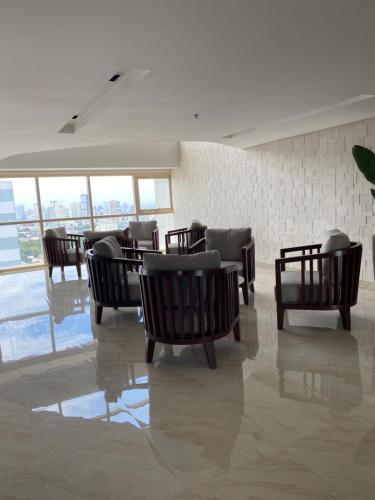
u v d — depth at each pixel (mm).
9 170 8133
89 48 2482
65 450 2129
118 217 9656
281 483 1801
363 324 3871
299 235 6367
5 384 2984
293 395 2586
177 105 3986
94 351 3568
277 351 3326
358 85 3586
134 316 4574
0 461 2059
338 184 5594
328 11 2164
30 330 4250
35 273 7809
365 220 5297
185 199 9672
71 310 4953
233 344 3543
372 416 2297
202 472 1902
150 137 5656
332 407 2414
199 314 3020
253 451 2035
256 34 2414
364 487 1752
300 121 5137
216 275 3012
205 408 2490
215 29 2316
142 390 2781
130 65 2820
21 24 2119
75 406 2605
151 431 2270
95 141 5652
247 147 7215
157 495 1769
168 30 2299
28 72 2824
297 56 2811
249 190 7387
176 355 3395
